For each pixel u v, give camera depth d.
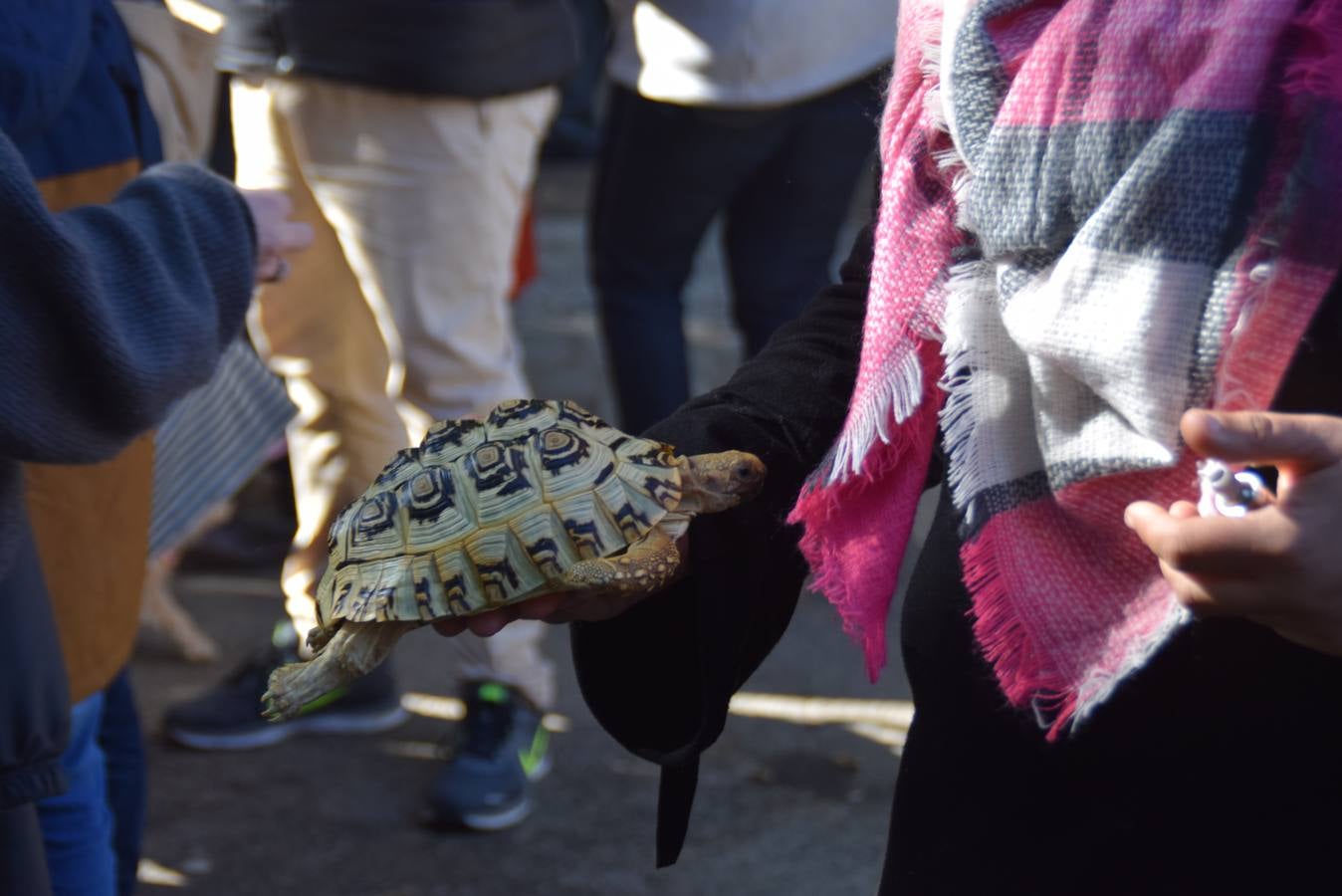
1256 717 1.45
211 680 3.16
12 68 1.78
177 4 2.18
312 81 2.51
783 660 3.36
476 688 2.72
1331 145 1.39
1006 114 1.47
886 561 1.61
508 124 2.57
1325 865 1.45
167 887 2.42
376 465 2.78
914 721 1.60
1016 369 1.52
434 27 2.43
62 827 1.92
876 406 1.55
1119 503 1.46
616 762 2.91
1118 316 1.42
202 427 2.18
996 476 1.51
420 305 2.58
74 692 1.92
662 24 3.08
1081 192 1.45
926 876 1.56
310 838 2.59
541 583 1.57
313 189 2.59
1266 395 1.41
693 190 3.16
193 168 1.81
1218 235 1.41
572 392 4.84
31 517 1.88
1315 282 1.40
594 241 3.37
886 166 1.58
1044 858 1.52
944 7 1.55
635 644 1.60
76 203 1.89
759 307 3.34
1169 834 1.48
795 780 2.83
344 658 1.59
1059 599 1.49
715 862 2.55
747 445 1.61
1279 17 1.40
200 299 1.74
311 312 2.71
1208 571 1.35
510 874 2.50
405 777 2.82
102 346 1.65
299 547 2.83
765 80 3.02
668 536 1.56
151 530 2.16
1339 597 1.34
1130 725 1.48
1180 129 1.41
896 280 1.56
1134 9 1.44
